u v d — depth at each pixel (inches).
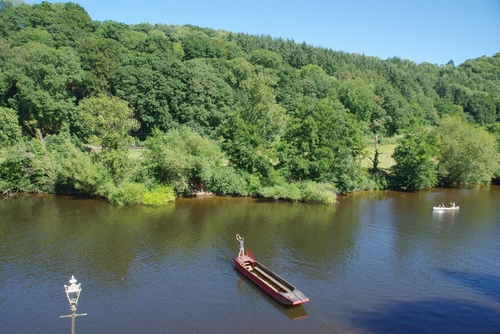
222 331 962.7
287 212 2112.5
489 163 2933.1
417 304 1119.0
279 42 7229.3
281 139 2716.5
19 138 2527.1
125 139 2356.1
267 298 1136.2
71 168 2180.1
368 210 2193.7
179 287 1198.9
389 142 4446.4
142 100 3745.1
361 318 1035.3
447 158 3006.9
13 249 1464.1
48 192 2361.0
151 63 4330.7
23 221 1809.8
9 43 4399.6
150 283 1220.5
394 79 6973.4
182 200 2317.9
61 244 1529.3
